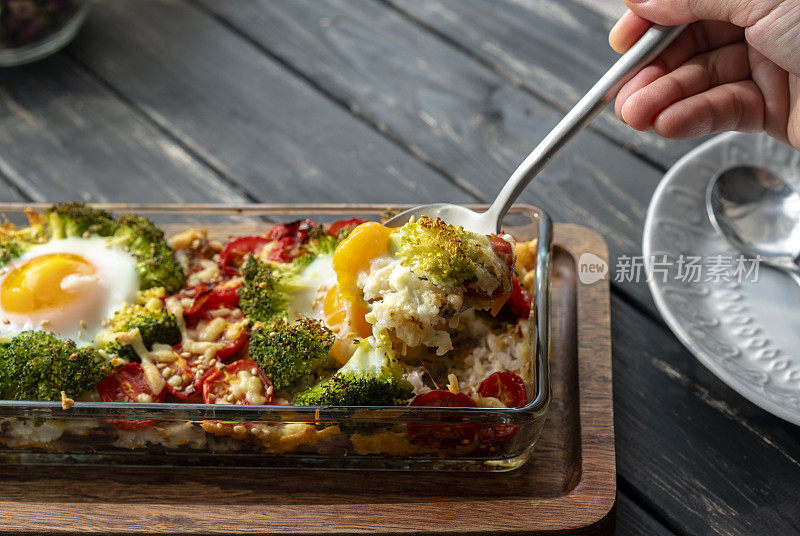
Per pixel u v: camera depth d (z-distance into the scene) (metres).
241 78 0.81
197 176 0.75
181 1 0.85
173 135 0.78
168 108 0.79
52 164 0.76
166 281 0.63
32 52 0.81
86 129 0.78
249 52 0.82
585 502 0.58
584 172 0.74
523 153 0.76
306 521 0.58
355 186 0.75
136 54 0.82
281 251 0.64
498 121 0.77
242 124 0.78
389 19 0.83
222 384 0.60
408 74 0.80
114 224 0.65
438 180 0.75
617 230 0.71
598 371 0.63
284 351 0.58
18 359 0.58
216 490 0.59
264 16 0.84
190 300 0.62
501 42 0.81
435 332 0.58
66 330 0.61
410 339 0.57
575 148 0.75
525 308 0.61
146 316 0.61
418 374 0.59
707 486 0.60
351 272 0.58
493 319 0.62
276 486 0.59
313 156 0.76
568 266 0.68
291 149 0.77
